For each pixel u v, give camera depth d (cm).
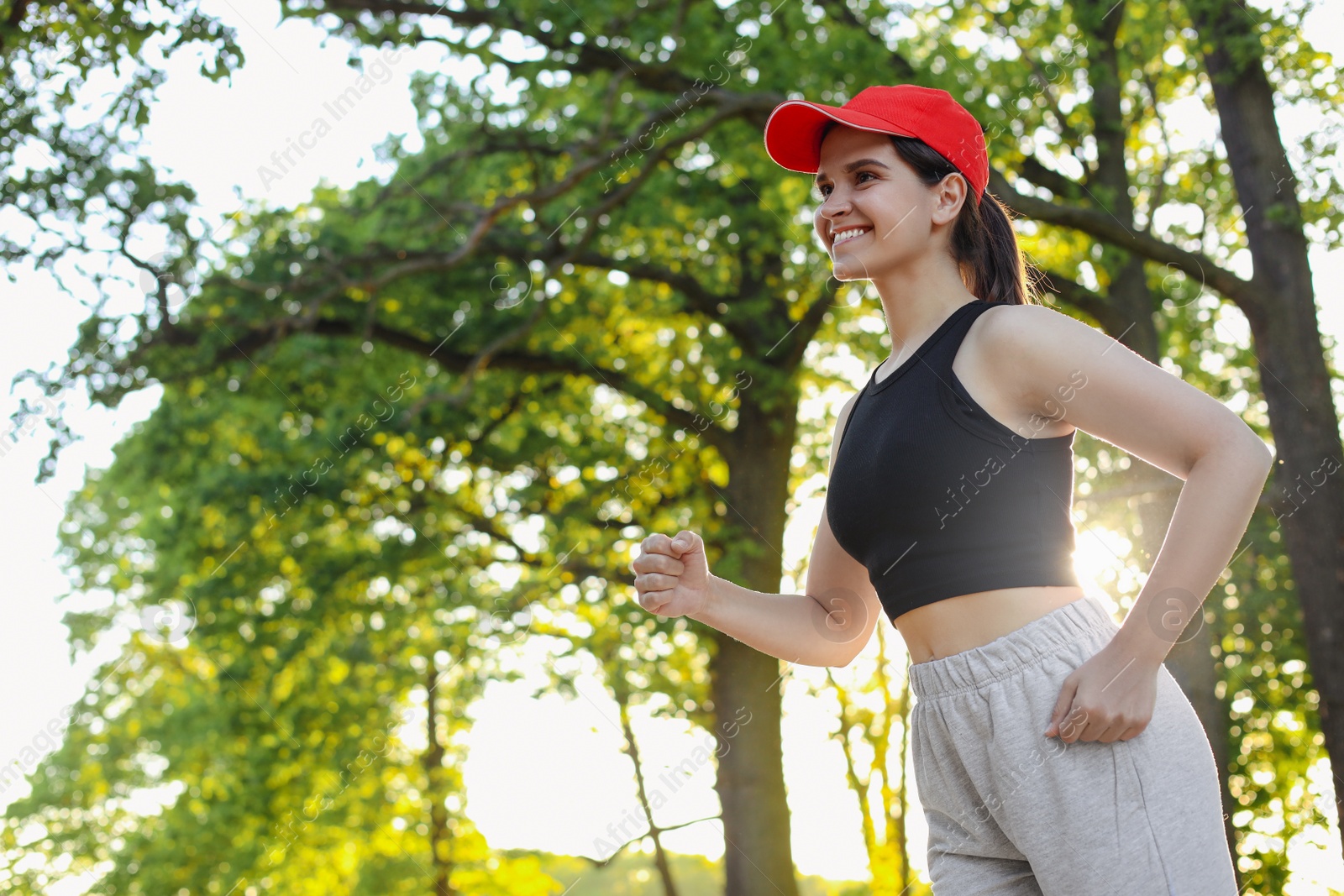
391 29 787
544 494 1054
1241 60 739
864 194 161
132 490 1116
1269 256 752
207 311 920
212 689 1210
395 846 1318
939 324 161
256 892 1340
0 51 470
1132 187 916
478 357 948
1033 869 144
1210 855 139
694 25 840
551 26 888
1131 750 139
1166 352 905
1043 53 823
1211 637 830
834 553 184
